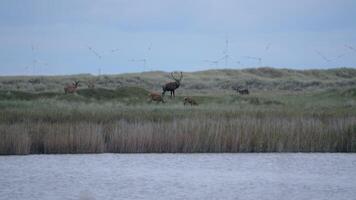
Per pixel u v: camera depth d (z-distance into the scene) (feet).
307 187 226.38
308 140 295.07
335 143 295.07
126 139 287.48
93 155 280.10
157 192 215.10
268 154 287.07
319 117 328.90
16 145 278.05
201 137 290.97
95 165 258.37
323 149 295.48
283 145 292.61
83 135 284.61
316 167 259.39
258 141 292.20
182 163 264.72
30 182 228.02
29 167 252.83
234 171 250.78
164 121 309.83
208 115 325.62
